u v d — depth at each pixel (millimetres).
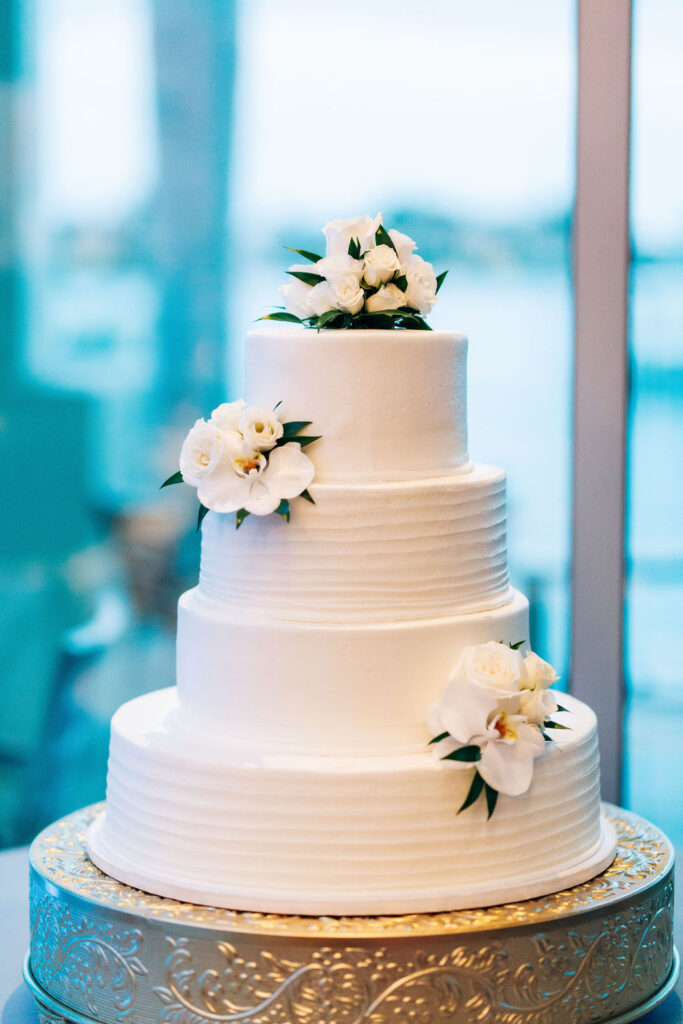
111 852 1983
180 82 4559
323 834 1752
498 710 1795
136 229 4668
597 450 3096
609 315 3045
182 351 4734
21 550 4898
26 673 4965
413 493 1838
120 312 4734
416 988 1647
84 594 4945
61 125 4621
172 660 4980
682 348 3123
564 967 1741
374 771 1748
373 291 1981
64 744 5043
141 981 1738
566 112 3998
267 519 1859
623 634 3143
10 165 4633
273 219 4527
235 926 1672
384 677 1826
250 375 1981
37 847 2094
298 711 1840
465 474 2000
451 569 1893
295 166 4449
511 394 4094
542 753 1856
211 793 1800
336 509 1823
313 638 1817
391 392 1891
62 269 4723
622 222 3016
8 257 4691
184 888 1789
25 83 4582
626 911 1829
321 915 1719
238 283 4621
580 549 3146
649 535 3180
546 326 4059
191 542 4867
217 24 4480
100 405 4797
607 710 3150
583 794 1968
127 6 4547
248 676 1869
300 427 1863
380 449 1896
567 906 1777
